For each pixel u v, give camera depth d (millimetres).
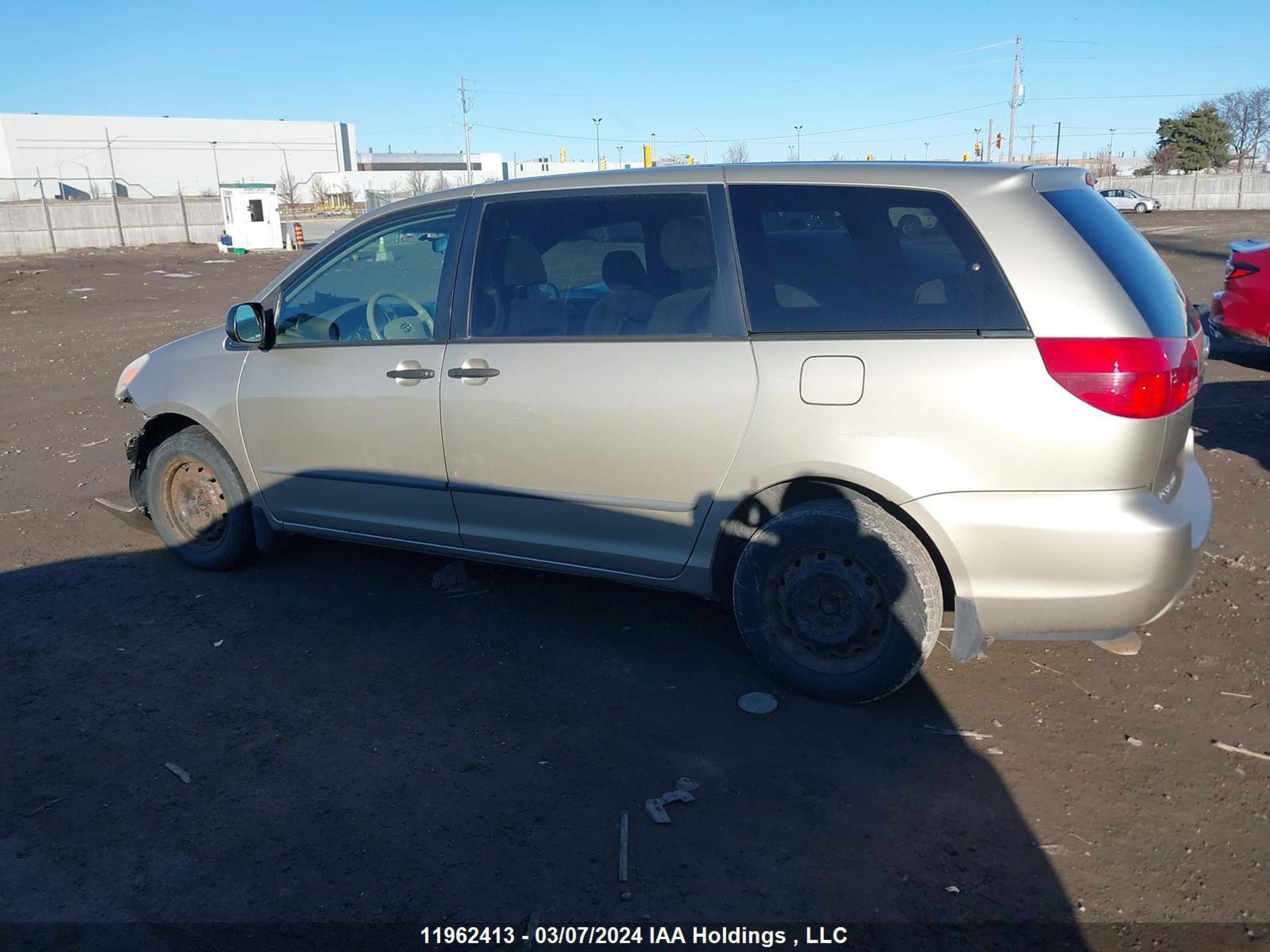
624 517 3945
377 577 5062
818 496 3723
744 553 3758
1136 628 3457
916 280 3490
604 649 4254
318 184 76750
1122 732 3539
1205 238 29531
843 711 3719
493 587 4902
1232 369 10023
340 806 3186
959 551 3416
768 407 3584
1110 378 3201
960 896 2748
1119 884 2789
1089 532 3264
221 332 5035
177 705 3832
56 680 4035
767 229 3723
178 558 5328
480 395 4078
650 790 3252
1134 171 82250
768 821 3082
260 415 4703
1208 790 3199
